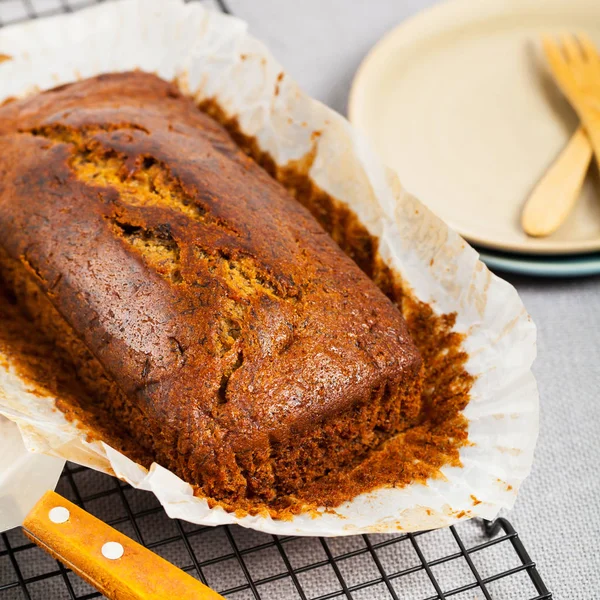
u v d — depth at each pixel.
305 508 0.59
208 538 0.61
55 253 0.65
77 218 0.65
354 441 0.63
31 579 0.57
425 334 0.66
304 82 0.82
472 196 0.75
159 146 0.68
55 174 0.67
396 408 0.63
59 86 0.75
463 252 0.65
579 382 0.68
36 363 0.66
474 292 0.65
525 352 0.62
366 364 0.61
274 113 0.74
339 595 0.58
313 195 0.72
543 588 0.58
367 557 0.60
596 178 0.75
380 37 0.86
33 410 0.62
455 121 0.79
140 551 0.55
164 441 0.60
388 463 0.62
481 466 0.60
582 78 0.79
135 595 0.54
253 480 0.60
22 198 0.67
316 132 0.72
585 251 0.70
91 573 0.55
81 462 0.59
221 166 0.68
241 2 0.88
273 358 0.60
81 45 0.78
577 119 0.79
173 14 0.78
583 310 0.71
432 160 0.77
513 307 0.63
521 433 0.60
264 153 0.75
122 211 0.65
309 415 0.60
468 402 0.63
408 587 0.60
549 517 0.63
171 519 0.61
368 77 0.79
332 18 0.87
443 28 0.82
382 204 0.69
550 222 0.72
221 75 0.77
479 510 0.58
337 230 0.71
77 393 0.65
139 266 0.63
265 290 0.62
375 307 0.64
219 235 0.63
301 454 0.61
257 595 0.57
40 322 0.68
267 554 0.60
